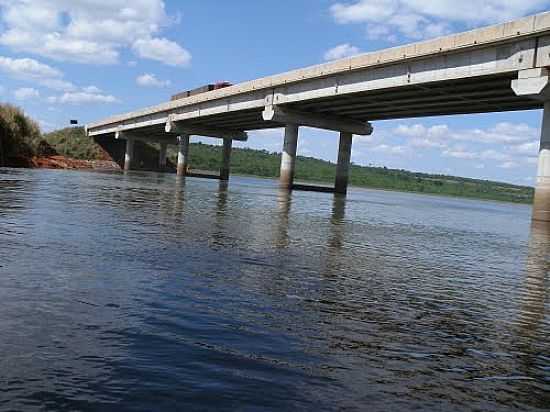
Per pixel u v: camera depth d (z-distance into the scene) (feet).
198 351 19.69
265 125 330.34
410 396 17.13
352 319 26.22
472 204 352.28
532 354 23.02
